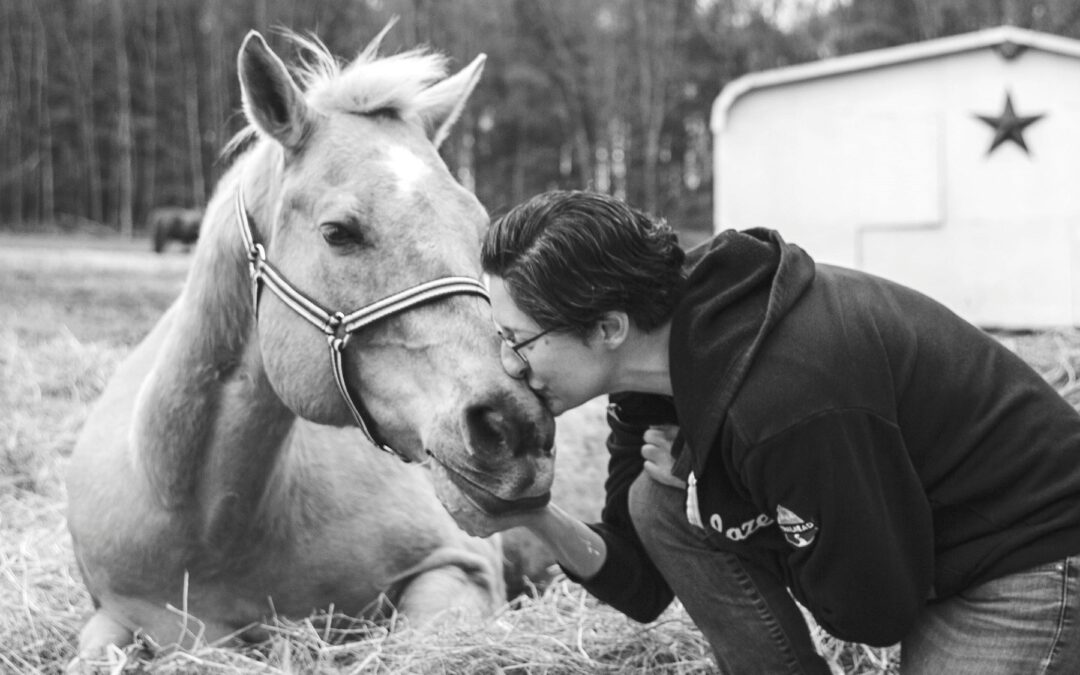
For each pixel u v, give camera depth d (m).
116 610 3.15
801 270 2.01
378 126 2.66
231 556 3.01
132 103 41.28
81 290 12.63
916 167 8.41
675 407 2.15
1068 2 31.92
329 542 3.17
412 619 3.12
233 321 2.79
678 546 2.46
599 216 1.97
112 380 3.49
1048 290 8.16
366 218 2.48
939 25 33.66
